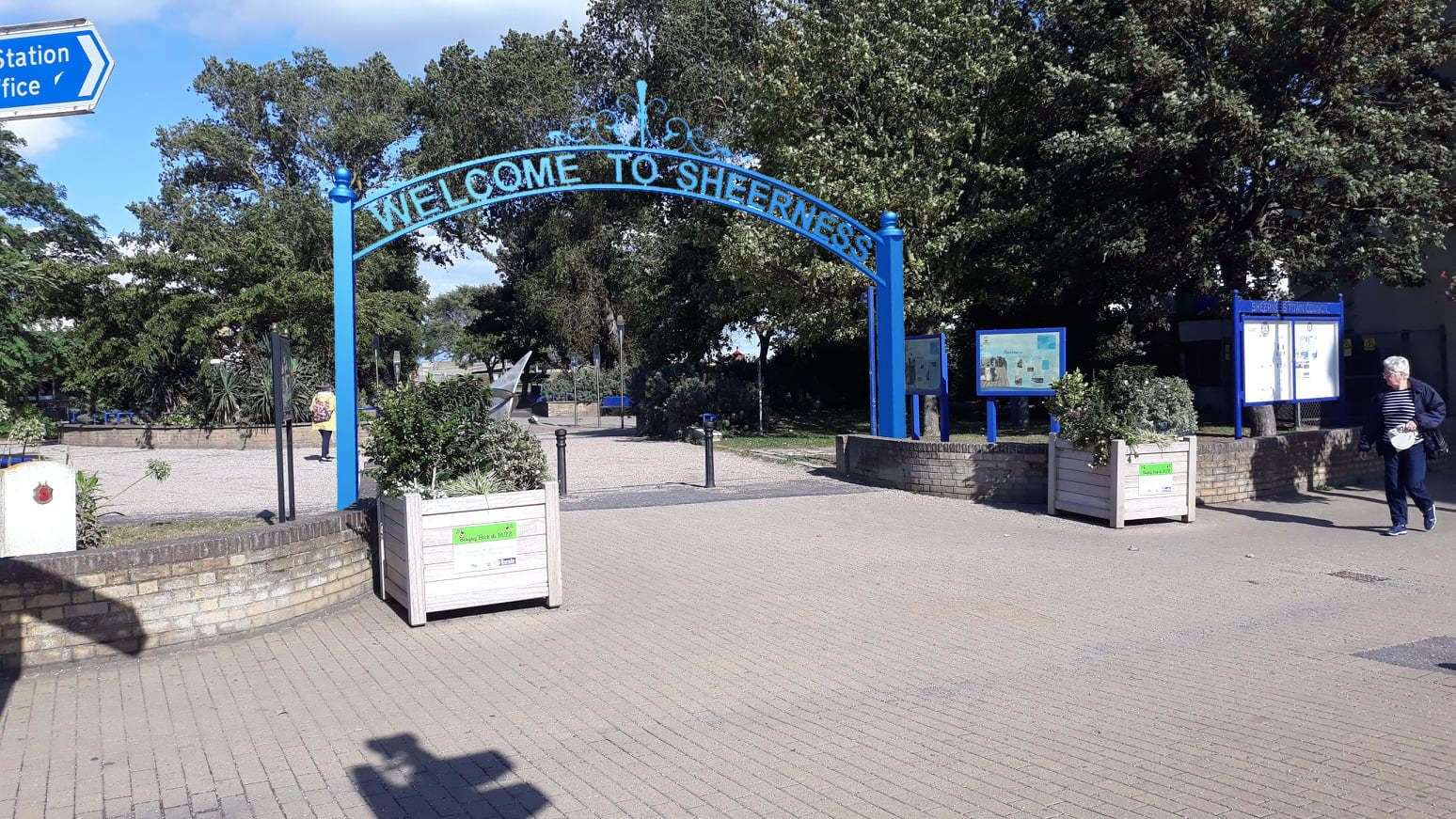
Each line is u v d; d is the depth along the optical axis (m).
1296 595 7.89
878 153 21.14
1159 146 16.50
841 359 33.41
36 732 5.31
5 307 14.68
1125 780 4.43
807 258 20.73
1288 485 13.20
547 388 48.47
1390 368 10.41
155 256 26.44
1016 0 21.56
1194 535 10.46
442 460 7.75
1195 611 7.45
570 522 11.61
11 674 6.24
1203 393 25.00
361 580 8.32
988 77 20.11
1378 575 8.55
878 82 20.28
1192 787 4.33
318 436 23.28
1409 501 12.49
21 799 4.47
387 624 7.42
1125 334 27.30
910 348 15.01
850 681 5.98
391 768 4.79
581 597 8.18
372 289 39.53
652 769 4.71
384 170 46.53
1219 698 5.52
